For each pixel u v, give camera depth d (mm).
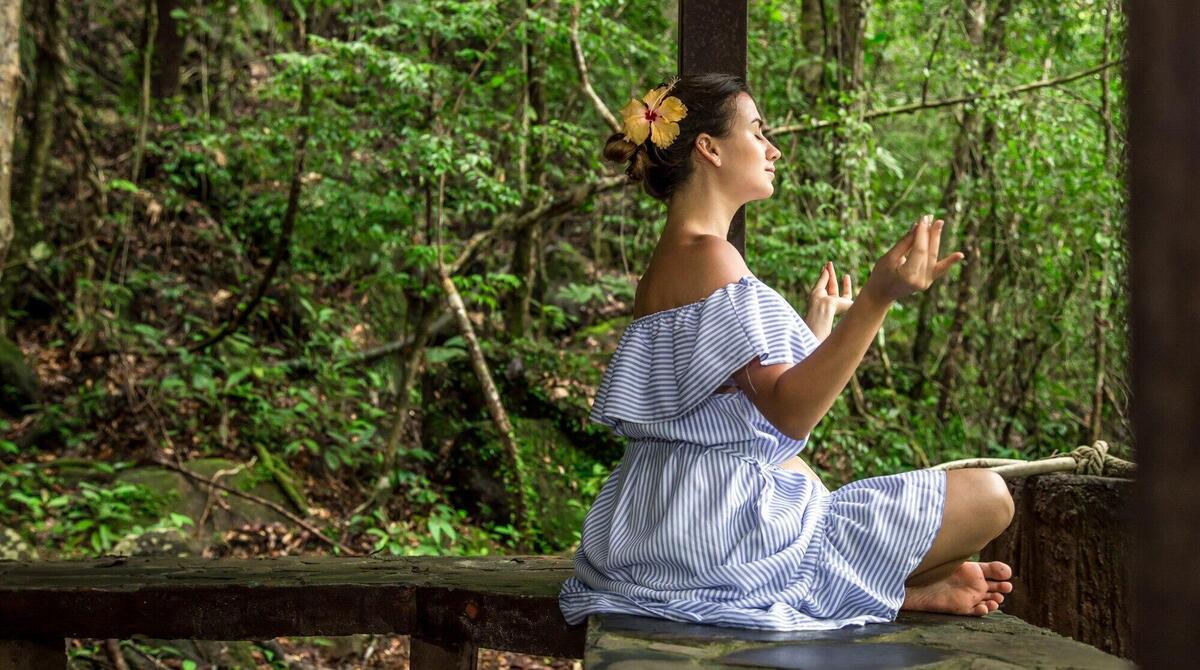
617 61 6766
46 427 6203
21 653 2814
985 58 6703
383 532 5754
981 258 7402
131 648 4828
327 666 5207
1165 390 618
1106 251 6074
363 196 6309
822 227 6020
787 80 6773
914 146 7871
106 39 8859
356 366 7020
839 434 6223
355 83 6059
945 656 1783
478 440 6656
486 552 6105
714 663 1736
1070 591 2814
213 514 5801
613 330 7820
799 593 2057
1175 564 615
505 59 6559
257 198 7504
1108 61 6105
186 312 7230
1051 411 7422
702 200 2232
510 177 6824
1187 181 613
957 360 7250
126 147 8031
